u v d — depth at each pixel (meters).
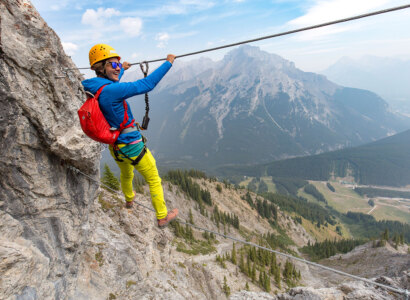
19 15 5.06
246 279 79.81
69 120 6.81
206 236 118.50
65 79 6.47
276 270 93.38
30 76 5.50
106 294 12.31
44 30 5.52
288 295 12.27
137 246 25.62
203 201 168.38
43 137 6.18
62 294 8.05
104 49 4.09
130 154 4.44
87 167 8.04
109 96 3.80
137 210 29.91
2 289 5.23
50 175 6.92
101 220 19.84
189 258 79.44
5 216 5.98
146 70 4.99
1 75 4.92
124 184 6.04
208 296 44.28
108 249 15.54
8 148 5.64
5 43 4.83
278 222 193.88
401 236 117.12
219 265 81.38
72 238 8.34
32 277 6.19
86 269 12.24
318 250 149.00
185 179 170.50
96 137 3.88
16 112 5.38
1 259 5.36
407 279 11.34
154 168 4.96
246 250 109.50
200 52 4.92
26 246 6.39
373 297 10.66
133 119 4.40
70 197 8.01
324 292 11.37
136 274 16.22
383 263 97.25
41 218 6.96
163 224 5.32
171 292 21.50
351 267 105.00
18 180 6.12
